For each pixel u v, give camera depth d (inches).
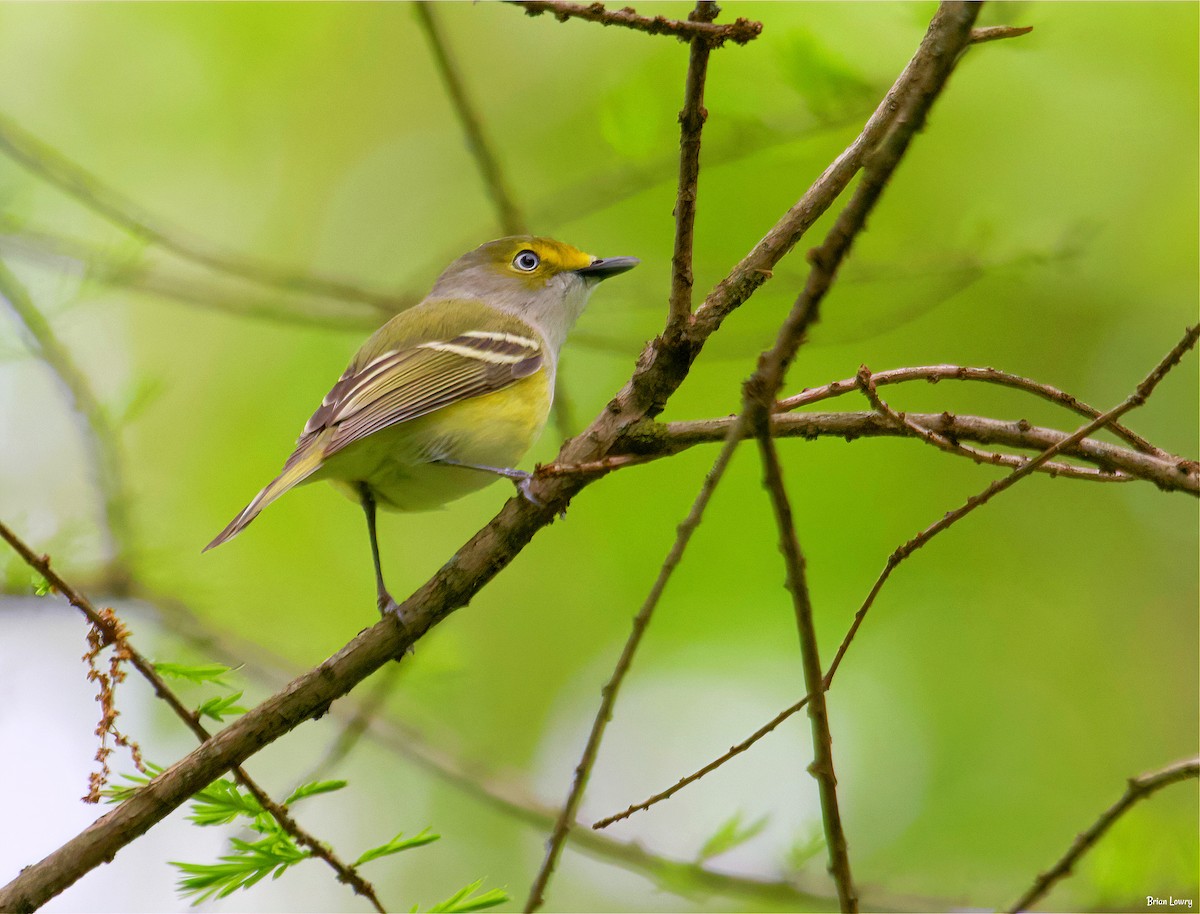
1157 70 491.2
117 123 559.2
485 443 315.0
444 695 426.0
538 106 557.6
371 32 571.5
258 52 566.9
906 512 482.9
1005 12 295.9
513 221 386.0
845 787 462.9
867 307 482.9
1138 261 501.4
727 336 431.2
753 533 470.6
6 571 370.6
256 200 562.6
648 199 489.1
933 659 485.1
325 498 513.0
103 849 210.8
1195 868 306.2
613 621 483.8
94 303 516.4
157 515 493.7
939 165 494.0
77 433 426.6
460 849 485.4
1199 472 229.6
